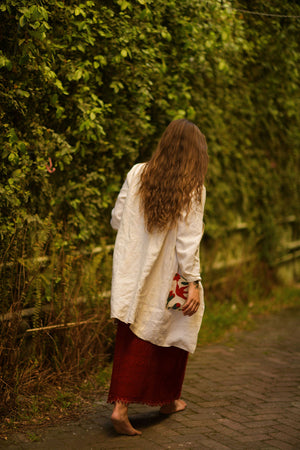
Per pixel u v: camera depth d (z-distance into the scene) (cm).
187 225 296
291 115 634
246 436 313
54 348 387
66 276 392
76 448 290
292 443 307
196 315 308
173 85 464
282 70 559
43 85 370
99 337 416
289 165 748
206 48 455
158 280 301
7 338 351
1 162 352
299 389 396
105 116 432
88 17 387
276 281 734
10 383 341
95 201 431
